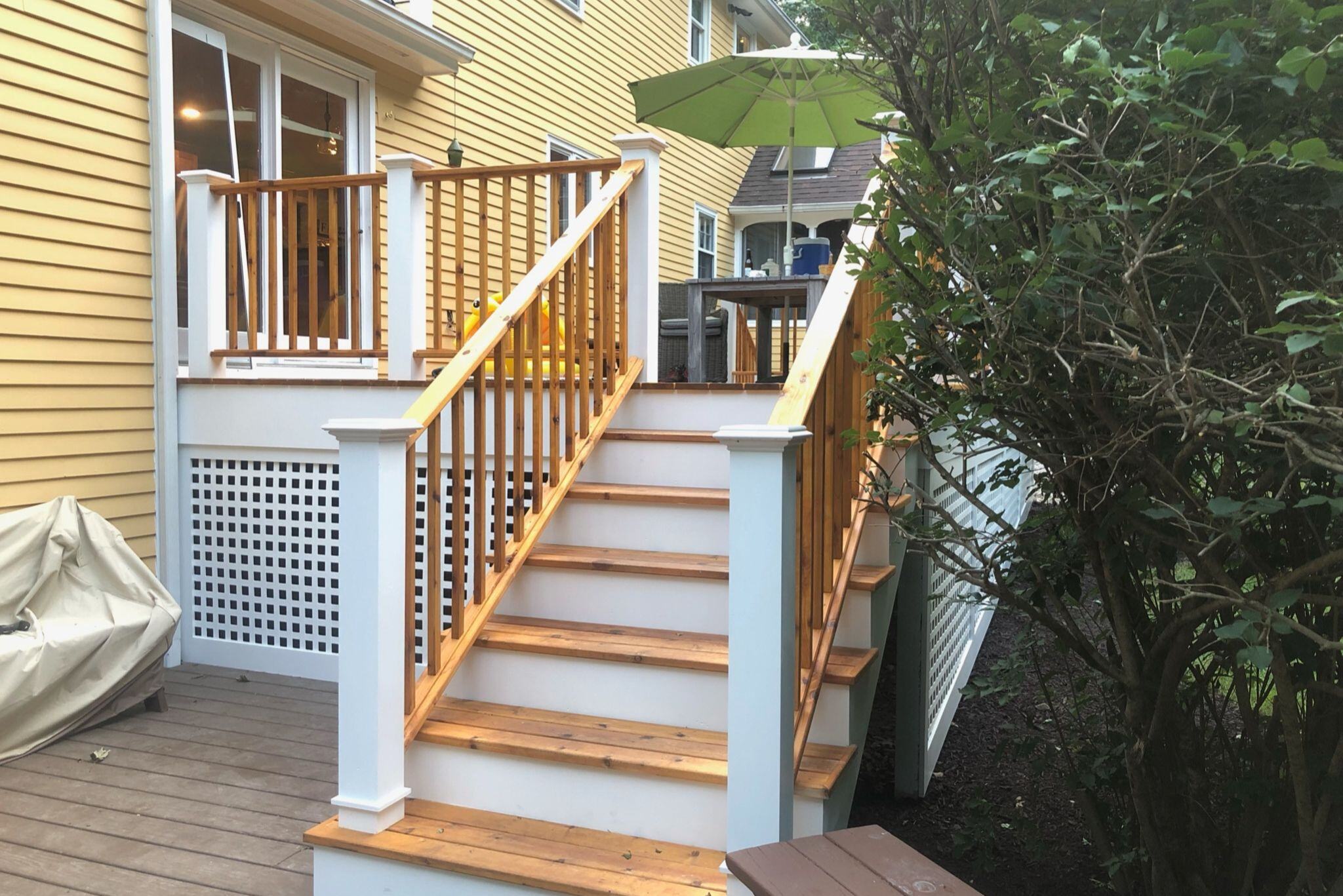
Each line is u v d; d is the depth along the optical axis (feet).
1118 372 6.51
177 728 12.26
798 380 7.90
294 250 14.88
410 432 8.19
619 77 32.58
